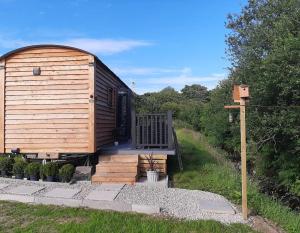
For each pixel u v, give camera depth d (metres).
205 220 5.98
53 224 5.61
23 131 10.11
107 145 12.22
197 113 32.84
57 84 10.02
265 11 11.37
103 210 6.43
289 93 9.16
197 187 8.85
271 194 10.73
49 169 8.73
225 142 19.73
